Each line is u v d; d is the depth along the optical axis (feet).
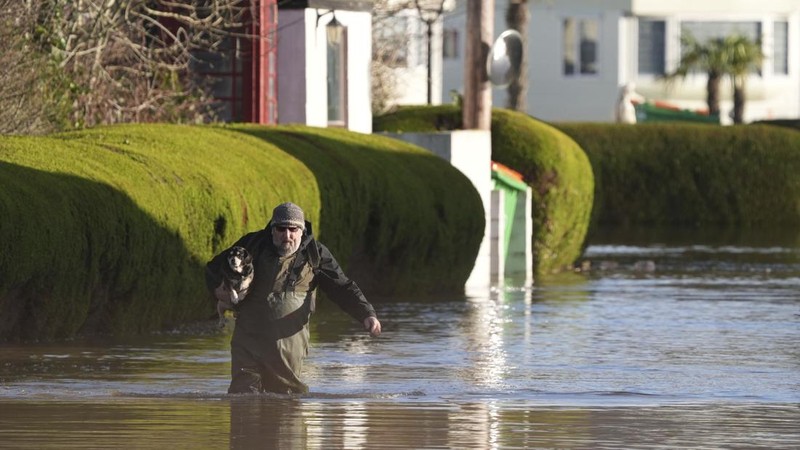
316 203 165.07
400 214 181.68
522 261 225.76
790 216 357.20
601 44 497.46
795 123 375.66
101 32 198.39
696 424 97.30
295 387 107.14
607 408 103.96
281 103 236.43
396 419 97.76
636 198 359.25
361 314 105.60
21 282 126.72
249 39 229.66
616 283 211.61
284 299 105.50
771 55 505.66
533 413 101.30
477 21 228.63
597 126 359.46
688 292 197.77
